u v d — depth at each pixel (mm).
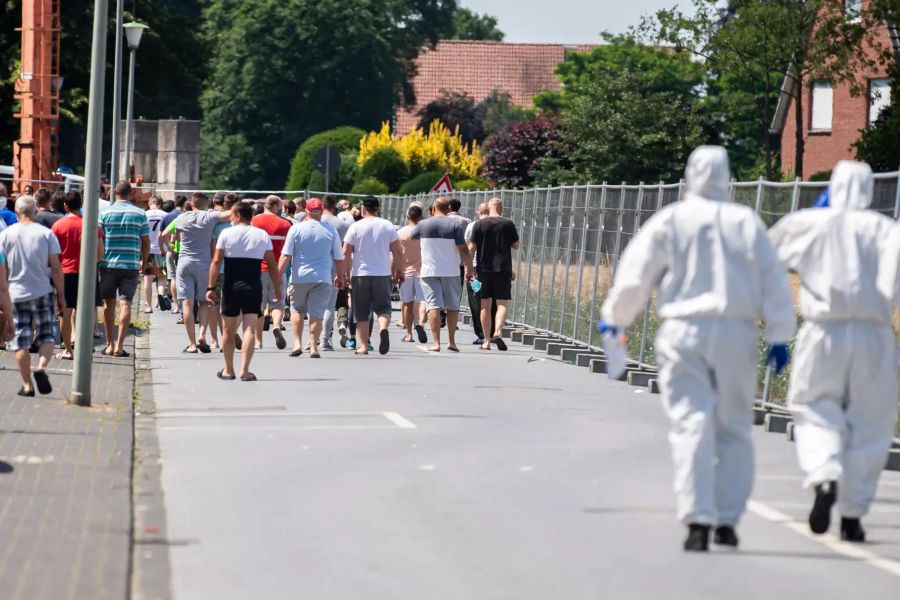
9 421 36750
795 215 25188
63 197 59906
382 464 32312
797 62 117500
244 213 49344
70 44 177500
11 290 42062
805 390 24984
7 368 49750
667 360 23484
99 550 22672
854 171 25078
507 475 31062
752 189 44125
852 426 24984
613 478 30938
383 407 42375
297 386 47500
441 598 20578
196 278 58844
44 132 123000
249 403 42844
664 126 151375
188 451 33812
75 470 29906
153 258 82500
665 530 25453
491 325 66625
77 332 40594
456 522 26000
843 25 111438
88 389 40719
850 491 24891
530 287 73812
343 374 51531
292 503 27641
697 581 21672
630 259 23656
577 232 64312
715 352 23219
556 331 67312
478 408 42719
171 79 189375
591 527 25688
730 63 118438
